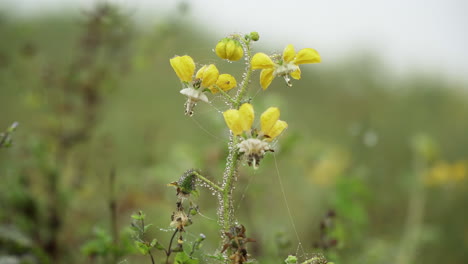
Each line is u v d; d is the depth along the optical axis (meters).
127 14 1.14
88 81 1.14
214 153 1.09
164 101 1.78
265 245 0.99
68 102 1.15
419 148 1.53
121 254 0.86
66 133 1.14
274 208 1.27
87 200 1.08
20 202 1.00
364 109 2.22
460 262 1.37
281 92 2.31
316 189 1.37
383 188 1.57
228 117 0.75
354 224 1.07
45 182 1.04
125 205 1.03
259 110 1.09
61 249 1.01
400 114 2.37
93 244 0.86
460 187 1.64
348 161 1.54
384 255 1.11
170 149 1.46
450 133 2.30
